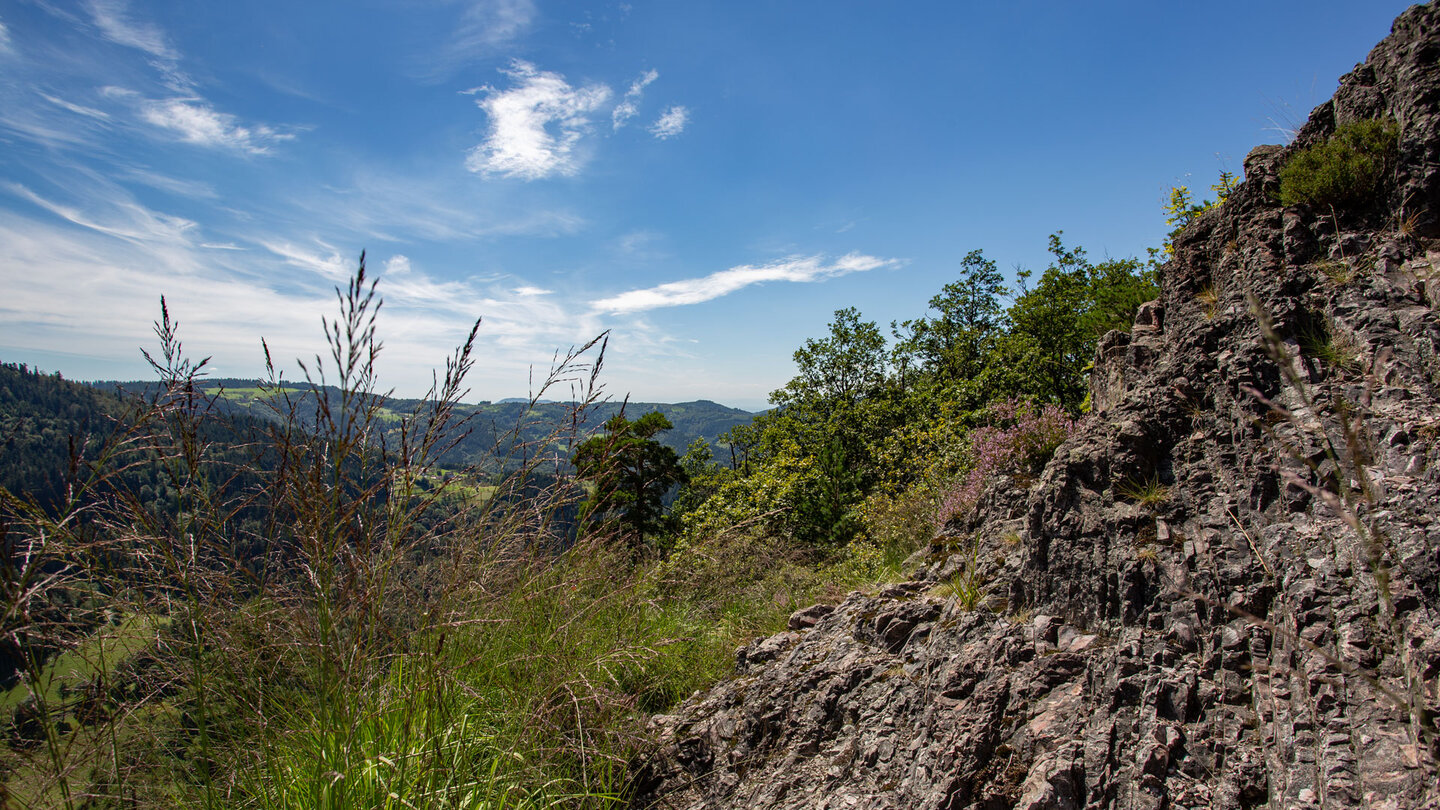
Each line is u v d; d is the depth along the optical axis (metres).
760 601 6.53
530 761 2.97
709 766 3.51
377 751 2.62
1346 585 2.19
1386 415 2.45
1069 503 3.27
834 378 35.47
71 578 2.07
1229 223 3.79
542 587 3.65
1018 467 4.63
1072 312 21.70
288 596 2.45
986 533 4.09
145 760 2.30
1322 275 3.07
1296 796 1.93
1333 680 2.03
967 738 2.67
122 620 2.24
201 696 2.34
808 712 3.51
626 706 3.56
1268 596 2.45
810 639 4.27
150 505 2.20
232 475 2.32
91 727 2.12
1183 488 3.06
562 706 3.13
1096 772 2.31
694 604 6.28
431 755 2.55
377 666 2.65
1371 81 3.56
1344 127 3.35
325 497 2.29
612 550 4.36
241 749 2.50
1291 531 2.50
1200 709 2.37
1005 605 3.34
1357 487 2.36
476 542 3.10
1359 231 3.15
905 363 34.75
